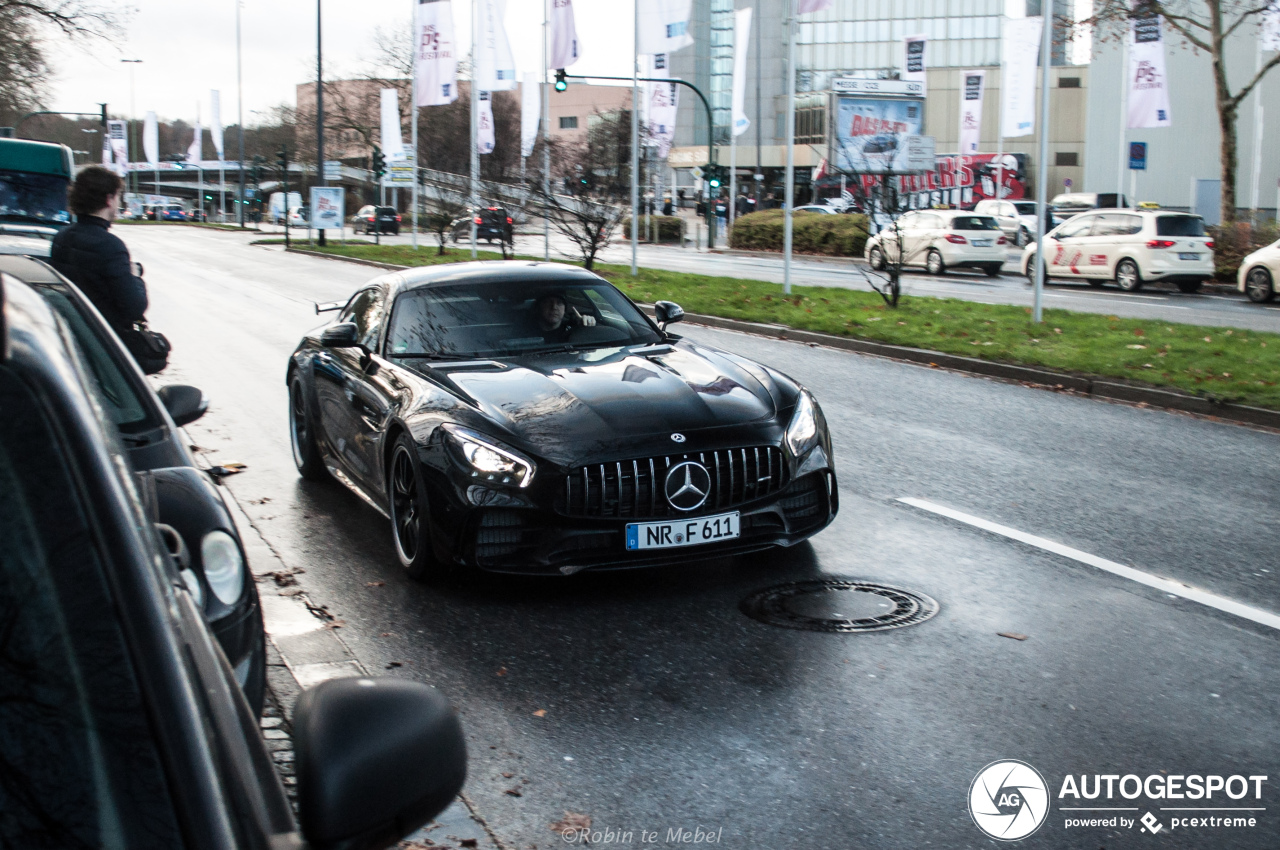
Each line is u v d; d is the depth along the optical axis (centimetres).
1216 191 3900
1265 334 1466
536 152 3400
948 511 682
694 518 518
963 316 1703
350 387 657
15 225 1595
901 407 1051
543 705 419
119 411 427
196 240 5450
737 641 477
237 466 810
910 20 9956
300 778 145
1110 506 695
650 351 634
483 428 526
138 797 121
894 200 1933
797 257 4006
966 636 480
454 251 3969
